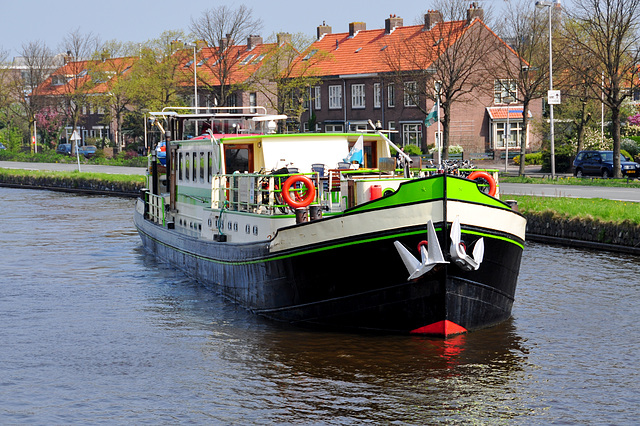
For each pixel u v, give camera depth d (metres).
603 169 46.56
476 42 51.94
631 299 17.80
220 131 22.77
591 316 16.41
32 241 28.94
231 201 17.69
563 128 60.09
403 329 14.72
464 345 14.41
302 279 15.13
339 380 12.77
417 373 13.02
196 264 20.12
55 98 87.44
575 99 54.41
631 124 64.31
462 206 13.88
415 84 57.94
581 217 25.48
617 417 11.20
